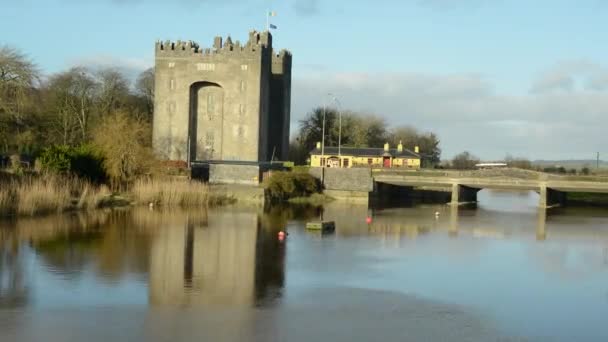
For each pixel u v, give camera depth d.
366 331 27.77
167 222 59.03
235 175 92.69
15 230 49.78
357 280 37.19
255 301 31.78
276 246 48.19
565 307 32.75
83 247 44.03
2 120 74.62
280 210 76.50
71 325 27.09
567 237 59.19
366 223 66.00
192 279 35.97
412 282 37.16
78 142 104.56
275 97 120.88
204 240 49.44
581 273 41.28
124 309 29.56
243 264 40.69
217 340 25.97
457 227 65.19
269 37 113.25
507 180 94.25
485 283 37.56
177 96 106.69
